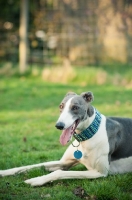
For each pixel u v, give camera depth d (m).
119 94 13.34
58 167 5.82
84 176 5.37
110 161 5.61
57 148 7.36
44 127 8.93
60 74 15.90
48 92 13.64
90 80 15.54
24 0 16.55
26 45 16.78
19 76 16.38
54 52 18.20
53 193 4.98
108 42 17.23
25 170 5.75
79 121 5.24
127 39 17.27
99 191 4.91
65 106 5.23
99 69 16.39
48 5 18.38
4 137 7.99
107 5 16.97
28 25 18.48
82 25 17.06
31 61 17.77
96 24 17.05
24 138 7.80
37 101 12.40
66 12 17.16
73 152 5.58
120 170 5.68
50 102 12.21
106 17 16.98
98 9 16.97
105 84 15.38
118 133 5.61
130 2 17.05
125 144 5.64
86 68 16.50
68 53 17.38
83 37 17.16
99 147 5.39
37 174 5.61
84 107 5.26
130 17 16.98
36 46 18.91
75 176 5.34
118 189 5.02
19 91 13.78
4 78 16.03
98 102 11.95
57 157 6.66
